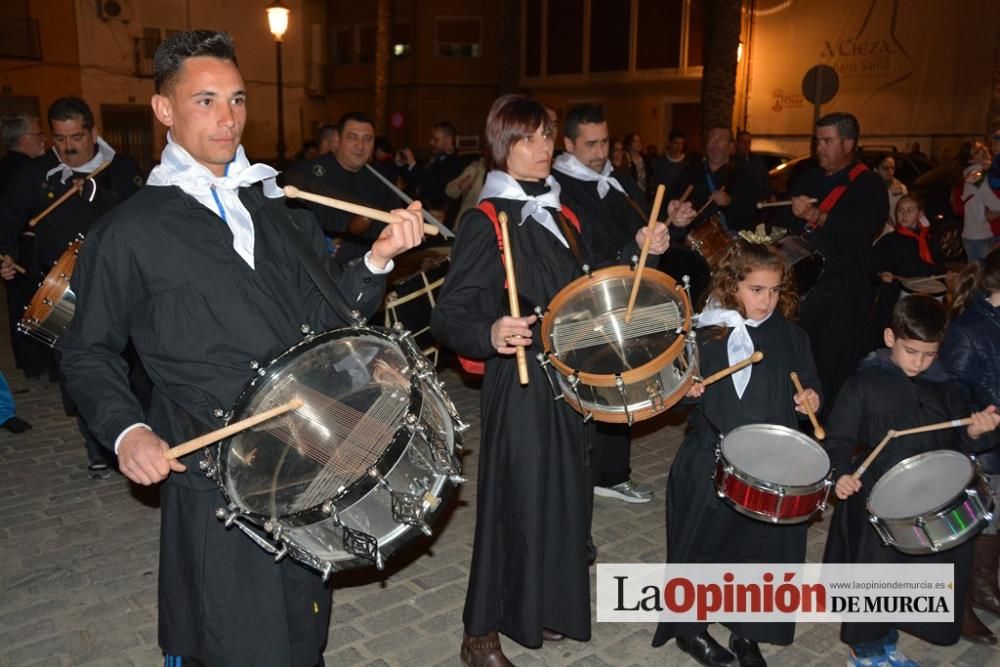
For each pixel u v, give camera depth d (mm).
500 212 2887
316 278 2289
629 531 4430
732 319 3139
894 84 19531
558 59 27469
